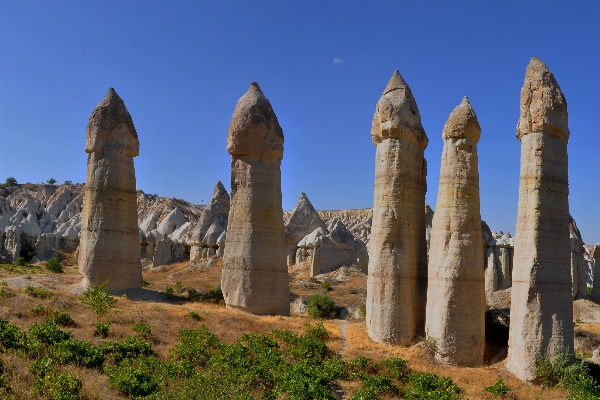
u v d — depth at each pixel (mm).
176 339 23172
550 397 19328
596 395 19094
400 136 27203
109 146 36562
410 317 26000
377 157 27859
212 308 33094
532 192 22250
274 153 32812
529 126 22781
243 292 31219
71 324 22828
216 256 69625
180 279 60875
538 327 21391
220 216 75188
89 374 16188
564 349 21312
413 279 26594
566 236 22453
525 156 22828
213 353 20484
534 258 21703
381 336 25828
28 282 37906
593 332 35688
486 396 19250
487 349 25297
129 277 36469
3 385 13594
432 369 22344
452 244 24344
